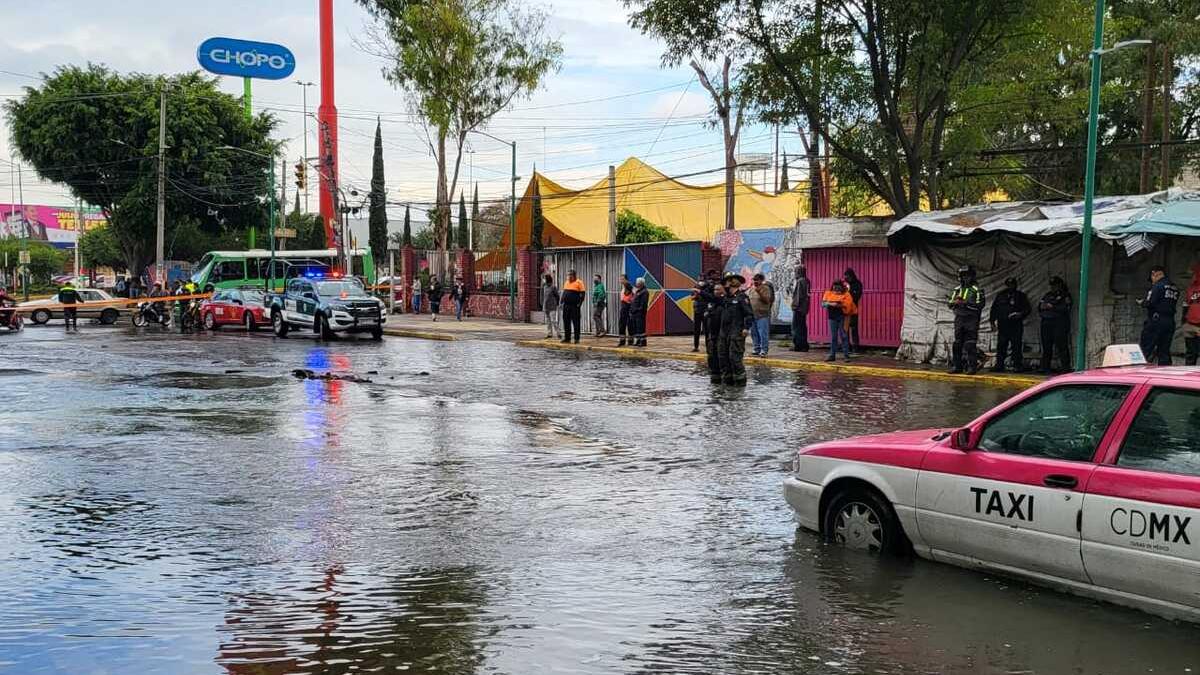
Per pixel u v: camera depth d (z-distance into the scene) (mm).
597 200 44094
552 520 7930
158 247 44781
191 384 18172
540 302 38469
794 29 22156
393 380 18953
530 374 20109
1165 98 29625
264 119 62500
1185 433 5250
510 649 5082
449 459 10656
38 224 123000
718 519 7957
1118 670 4738
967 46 21422
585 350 27078
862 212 33562
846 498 6945
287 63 72438
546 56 43406
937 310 20859
